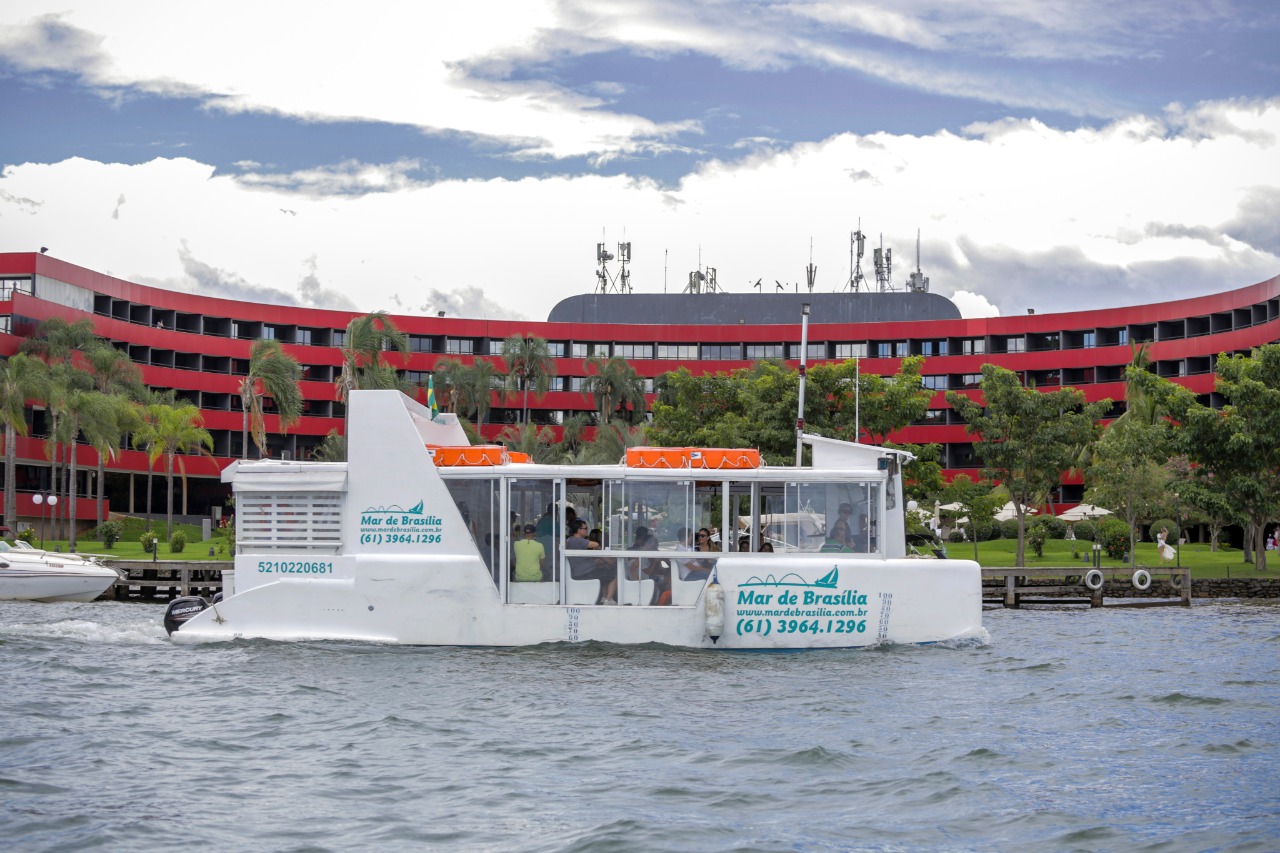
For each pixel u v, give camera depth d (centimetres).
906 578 2308
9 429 7881
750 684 1961
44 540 8125
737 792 1313
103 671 2019
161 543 7938
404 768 1405
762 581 2270
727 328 12119
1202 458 6119
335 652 2194
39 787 1300
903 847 1132
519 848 1119
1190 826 1197
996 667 2195
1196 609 4709
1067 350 11150
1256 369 6172
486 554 2269
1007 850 1125
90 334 8825
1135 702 1894
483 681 1953
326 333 11825
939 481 6538
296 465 2316
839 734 1609
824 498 2320
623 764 1433
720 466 2305
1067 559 6856
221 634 2298
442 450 2288
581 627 2258
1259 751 1534
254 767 1402
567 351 12369
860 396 6481
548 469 2278
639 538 2288
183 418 8462
